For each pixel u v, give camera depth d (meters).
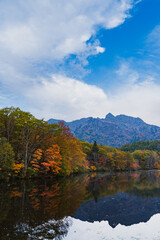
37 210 12.69
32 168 34.69
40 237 8.24
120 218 11.77
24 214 11.66
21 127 33.22
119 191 23.05
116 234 8.94
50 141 39.59
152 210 13.93
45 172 37.88
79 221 10.79
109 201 17.02
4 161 26.78
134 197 19.09
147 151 150.62
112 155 102.81
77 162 50.59
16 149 34.56
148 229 9.66
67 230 9.24
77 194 20.09
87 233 8.95
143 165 134.62
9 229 9.14
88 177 49.06
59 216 11.56
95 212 13.06
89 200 17.25
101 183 32.88
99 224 10.41
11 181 29.27
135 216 12.28
